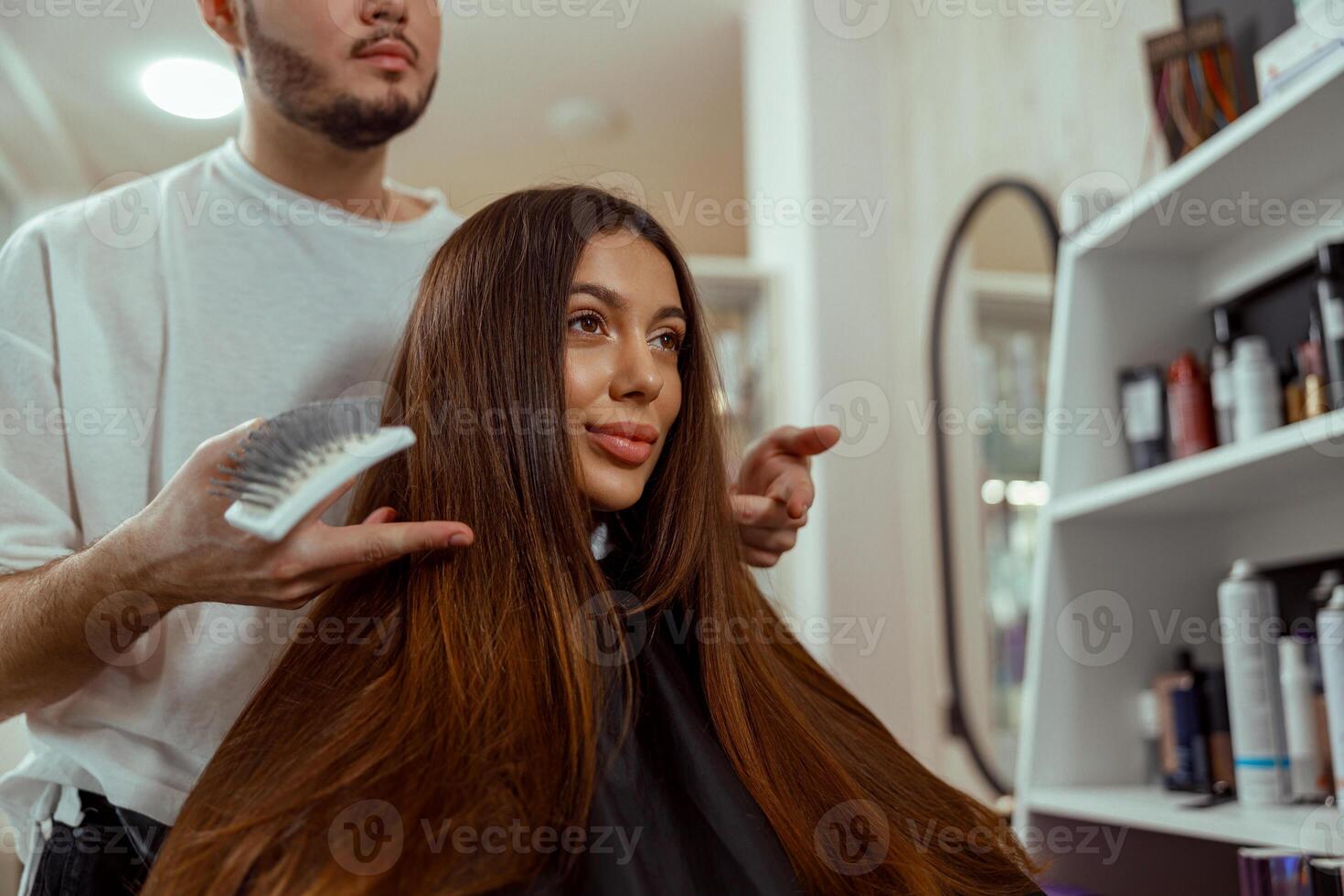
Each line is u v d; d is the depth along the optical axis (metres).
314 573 0.69
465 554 0.80
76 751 0.89
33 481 0.92
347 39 0.95
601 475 0.85
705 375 0.95
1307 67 1.05
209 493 0.67
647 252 0.90
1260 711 1.11
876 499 2.20
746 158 3.31
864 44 2.42
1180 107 1.26
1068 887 1.18
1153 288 1.38
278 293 1.03
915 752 2.12
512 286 0.85
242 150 1.07
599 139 3.16
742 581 0.95
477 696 0.72
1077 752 1.29
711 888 0.71
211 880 0.63
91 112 2.77
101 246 0.98
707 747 0.77
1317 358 1.09
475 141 3.15
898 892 0.76
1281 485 1.15
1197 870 1.24
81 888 0.90
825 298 2.25
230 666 0.94
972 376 1.94
